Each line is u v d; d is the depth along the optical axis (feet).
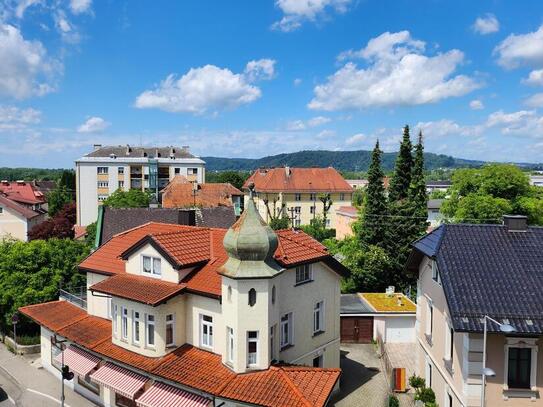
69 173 552.41
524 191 203.62
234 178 568.00
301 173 406.41
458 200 217.15
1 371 123.13
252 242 80.38
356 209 332.39
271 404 72.84
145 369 85.87
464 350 70.79
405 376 102.58
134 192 312.50
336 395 101.60
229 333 82.94
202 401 79.25
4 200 295.48
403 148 213.05
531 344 68.54
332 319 107.55
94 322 109.81
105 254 113.91
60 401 105.09
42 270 142.20
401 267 177.27
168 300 88.63
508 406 69.46
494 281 73.31
